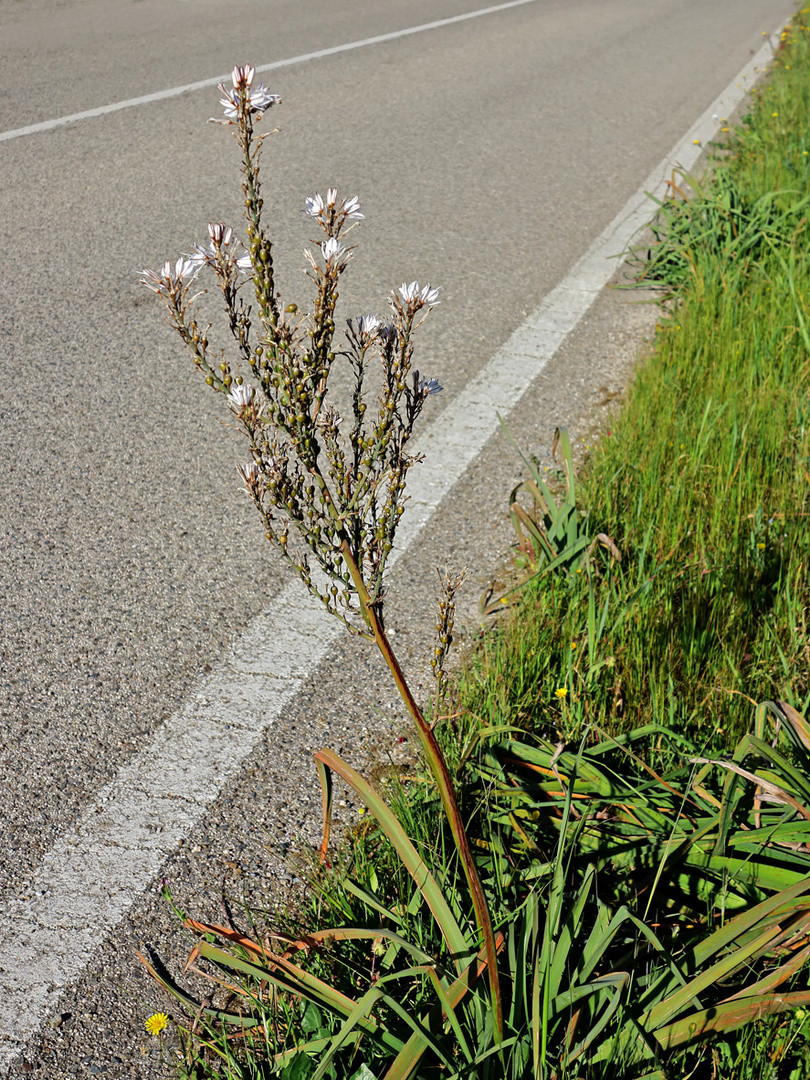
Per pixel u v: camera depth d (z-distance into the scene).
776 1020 1.73
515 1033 1.67
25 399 4.19
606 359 4.63
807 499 3.24
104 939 2.05
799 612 2.76
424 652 2.86
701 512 3.14
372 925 1.99
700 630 2.73
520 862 2.09
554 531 3.01
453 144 8.05
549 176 7.33
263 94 1.33
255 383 4.34
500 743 2.32
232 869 2.20
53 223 6.05
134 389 4.31
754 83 10.33
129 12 12.30
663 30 13.49
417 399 1.50
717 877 1.98
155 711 2.66
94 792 2.40
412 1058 1.55
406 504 3.53
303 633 2.96
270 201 6.52
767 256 5.14
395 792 2.32
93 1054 1.85
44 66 9.60
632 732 2.30
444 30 12.66
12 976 1.98
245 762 2.49
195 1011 1.90
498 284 5.44
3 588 3.11
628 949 1.91
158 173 6.96
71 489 3.61
